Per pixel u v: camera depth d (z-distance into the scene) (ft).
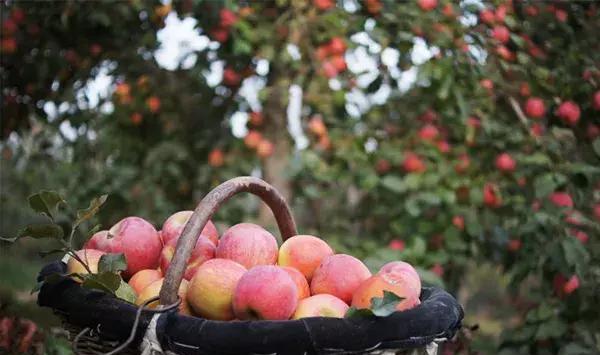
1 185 11.92
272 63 9.01
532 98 7.72
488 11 7.38
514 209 8.02
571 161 7.58
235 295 3.77
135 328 3.47
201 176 9.45
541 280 7.45
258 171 9.89
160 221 9.42
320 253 4.48
